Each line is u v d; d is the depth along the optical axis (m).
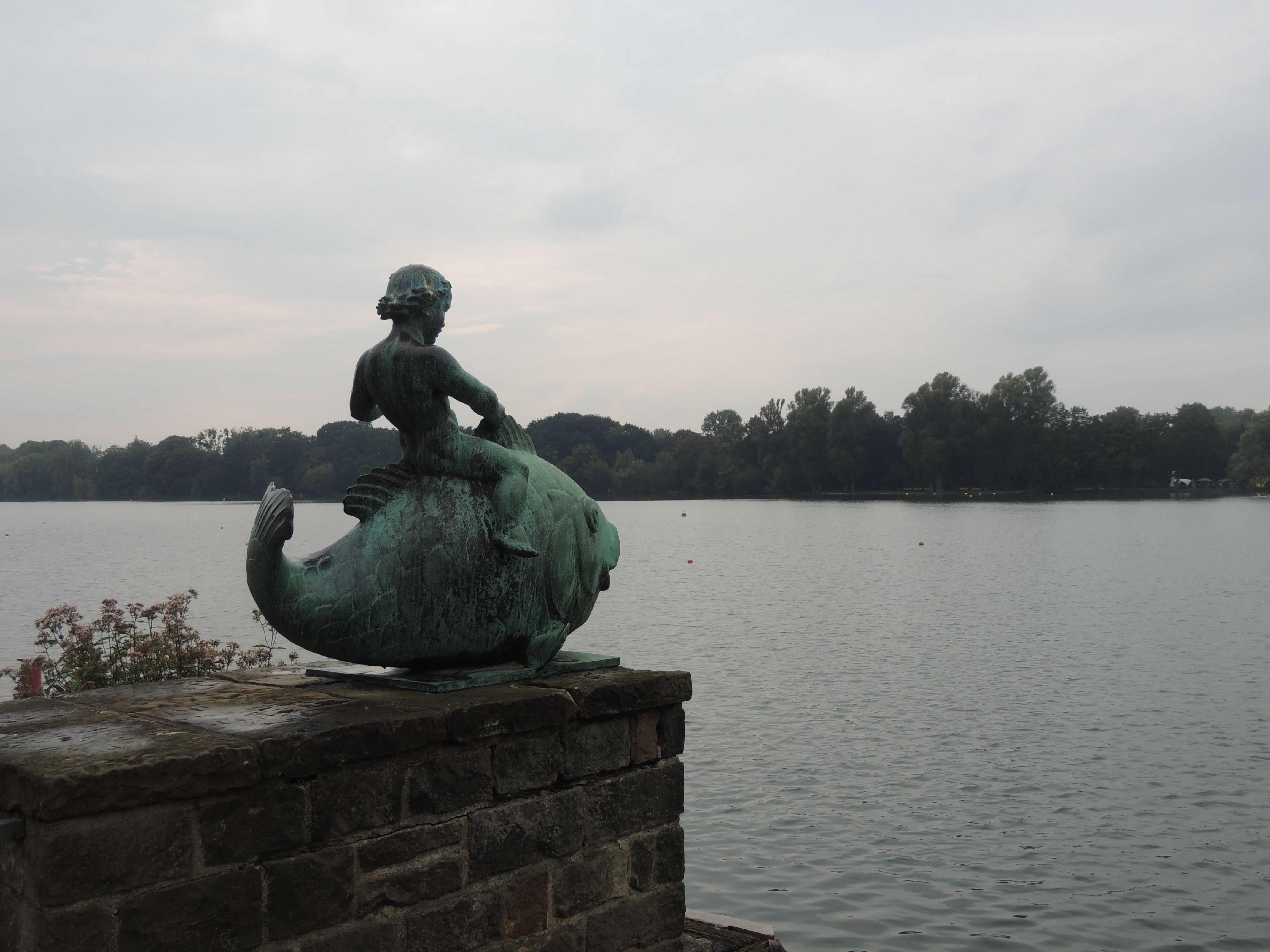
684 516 132.62
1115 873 12.93
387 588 5.25
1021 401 155.88
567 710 5.25
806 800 15.58
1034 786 16.25
